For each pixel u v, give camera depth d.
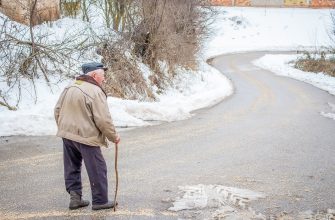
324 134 10.12
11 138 8.55
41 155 7.41
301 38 55.66
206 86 20.89
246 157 7.71
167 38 17.67
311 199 5.48
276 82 24.61
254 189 5.84
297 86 22.81
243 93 19.42
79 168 4.96
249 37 54.75
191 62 22.08
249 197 5.48
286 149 8.44
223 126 10.95
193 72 21.86
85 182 5.94
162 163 7.14
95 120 4.54
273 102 16.59
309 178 6.44
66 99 4.65
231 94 18.97
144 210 4.95
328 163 7.38
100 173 4.79
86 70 4.66
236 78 26.36
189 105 14.75
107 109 4.57
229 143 8.91
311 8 63.88
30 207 4.99
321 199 5.49
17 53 11.44
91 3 17.39
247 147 8.56
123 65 14.38
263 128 10.80
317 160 7.58
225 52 46.56
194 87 19.98
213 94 17.81
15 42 11.56
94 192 4.86
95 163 4.73
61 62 12.40
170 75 18.41
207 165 7.09
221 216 4.81
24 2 14.05
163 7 17.06
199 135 9.66
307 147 8.66
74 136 4.61
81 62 13.07
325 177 6.51
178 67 20.20
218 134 9.85
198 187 5.84
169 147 8.37
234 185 6.00
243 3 63.16
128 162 7.14
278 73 30.27
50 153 7.55
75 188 4.94
